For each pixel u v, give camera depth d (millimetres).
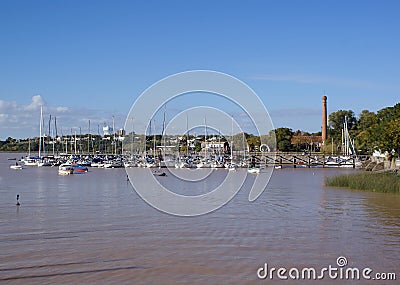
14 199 48375
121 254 23922
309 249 24906
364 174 60219
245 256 23531
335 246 25531
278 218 34656
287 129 160500
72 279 19984
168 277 20266
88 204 43500
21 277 20266
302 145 162375
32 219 34438
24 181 75188
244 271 21125
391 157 82000
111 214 36906
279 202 44469
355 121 179000
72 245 25828
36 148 197625
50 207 41344
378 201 44031
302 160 122312
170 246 25562
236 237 27875
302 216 35562
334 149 151625
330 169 110188
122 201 45969
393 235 28328
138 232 29422
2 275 20516
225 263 22312
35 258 23188
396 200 44594
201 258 23141
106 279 20016
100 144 148000
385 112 106000
